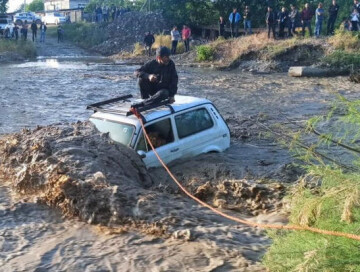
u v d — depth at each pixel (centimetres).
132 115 977
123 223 672
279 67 3158
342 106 793
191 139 1016
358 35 3209
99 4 6381
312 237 474
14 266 566
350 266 434
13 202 758
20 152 905
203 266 554
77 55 4522
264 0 4400
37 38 5359
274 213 723
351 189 473
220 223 675
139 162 902
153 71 1042
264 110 1753
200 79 2734
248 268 545
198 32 4819
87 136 917
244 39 3622
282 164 1005
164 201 719
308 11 3459
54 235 647
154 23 4869
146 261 569
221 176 932
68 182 733
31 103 1912
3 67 3406
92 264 568
